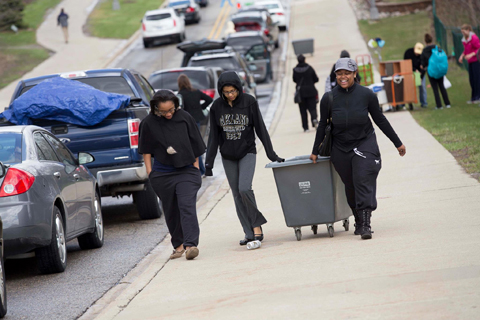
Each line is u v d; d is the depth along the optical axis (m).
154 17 80.06
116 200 25.84
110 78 21.45
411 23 80.31
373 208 14.34
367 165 14.20
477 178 18.89
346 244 14.00
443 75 34.94
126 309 11.34
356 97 14.24
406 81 36.34
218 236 16.89
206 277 12.79
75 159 17.66
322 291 10.79
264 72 60.12
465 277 10.58
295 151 28.72
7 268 15.97
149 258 15.74
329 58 67.00
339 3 104.56
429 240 13.30
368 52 66.12
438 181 19.31
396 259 12.16
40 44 85.00
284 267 12.73
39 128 16.09
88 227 16.83
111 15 103.44
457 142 24.91
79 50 80.44
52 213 14.17
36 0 116.06
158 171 14.79
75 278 14.41
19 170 13.68
